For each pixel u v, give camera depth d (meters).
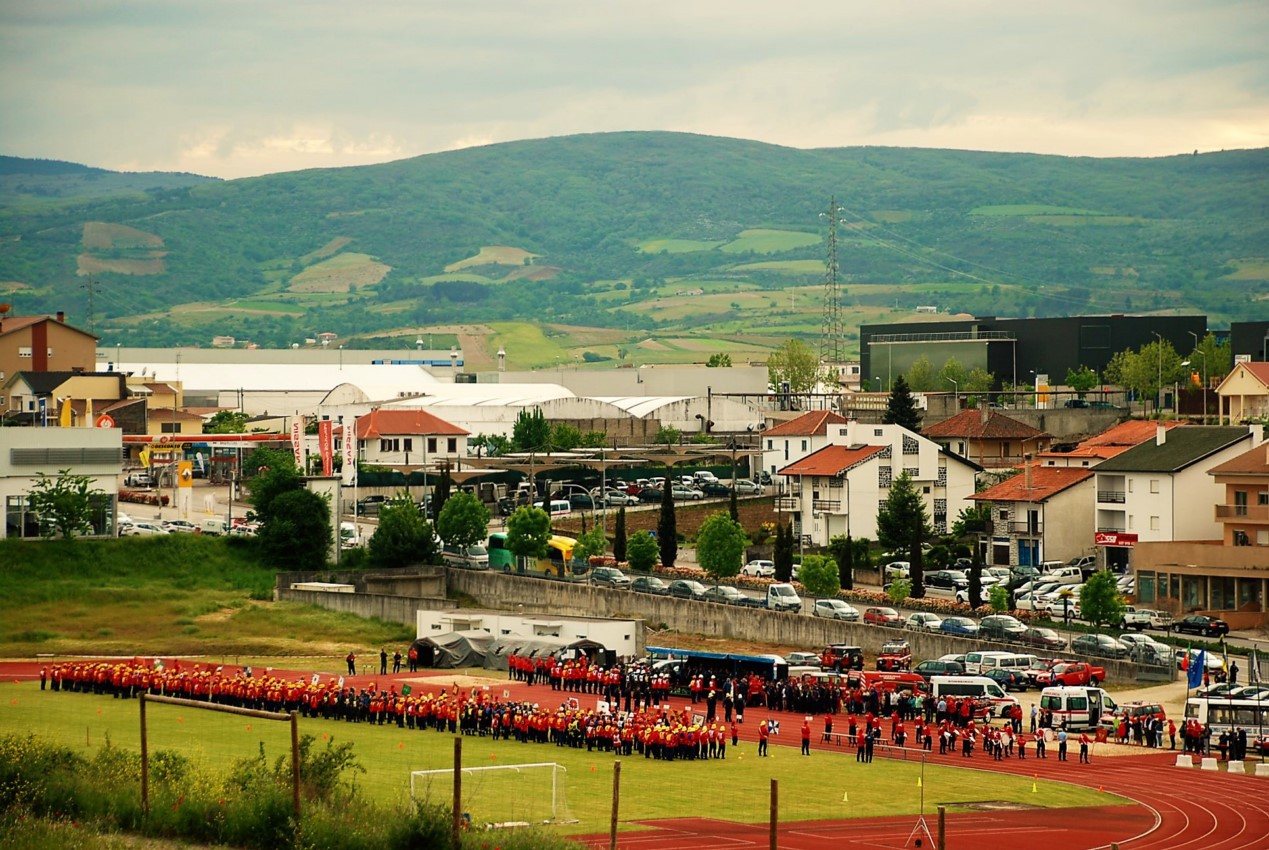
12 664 162.25
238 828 84.62
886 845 86.75
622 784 101.94
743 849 84.62
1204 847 88.06
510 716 119.81
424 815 82.00
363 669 164.12
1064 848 87.38
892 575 188.62
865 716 133.50
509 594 199.50
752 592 191.62
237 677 135.88
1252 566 173.50
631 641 161.88
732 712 119.81
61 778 91.44
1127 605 175.00
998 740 117.12
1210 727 122.25
